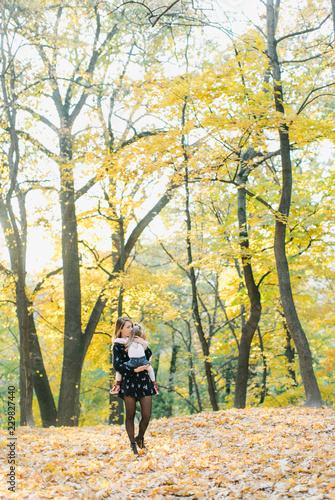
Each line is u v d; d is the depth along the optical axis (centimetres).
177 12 927
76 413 1582
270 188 1456
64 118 1658
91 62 1669
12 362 2458
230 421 796
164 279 1748
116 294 1697
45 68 1508
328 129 959
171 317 1878
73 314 1642
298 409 938
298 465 475
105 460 558
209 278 2481
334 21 788
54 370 2100
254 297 1318
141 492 424
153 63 1469
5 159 1448
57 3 1470
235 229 1340
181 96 971
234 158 1098
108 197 1612
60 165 1465
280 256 1115
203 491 421
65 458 566
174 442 648
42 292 1827
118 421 1875
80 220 1694
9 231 1548
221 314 2278
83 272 2058
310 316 1806
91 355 2084
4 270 1598
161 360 3184
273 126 995
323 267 1641
